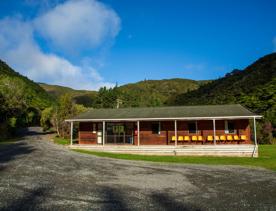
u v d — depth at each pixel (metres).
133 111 30.45
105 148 25.58
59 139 37.69
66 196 9.51
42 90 127.69
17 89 47.09
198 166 16.98
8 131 42.12
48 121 53.16
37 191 10.06
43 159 18.06
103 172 14.22
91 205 8.57
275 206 8.75
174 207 8.51
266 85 60.84
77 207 8.34
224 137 26.19
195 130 27.14
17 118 51.62
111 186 11.18
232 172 14.77
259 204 8.95
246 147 22.86
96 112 30.94
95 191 10.30
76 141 34.34
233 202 9.14
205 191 10.57
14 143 30.69
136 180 12.44
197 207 8.54
